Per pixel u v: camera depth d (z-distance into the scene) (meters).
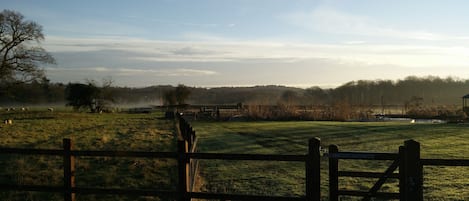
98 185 11.48
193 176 10.35
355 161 16.11
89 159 15.02
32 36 52.16
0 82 52.19
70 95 69.62
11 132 28.95
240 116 50.94
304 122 44.34
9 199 9.84
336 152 7.01
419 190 6.42
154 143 21.59
